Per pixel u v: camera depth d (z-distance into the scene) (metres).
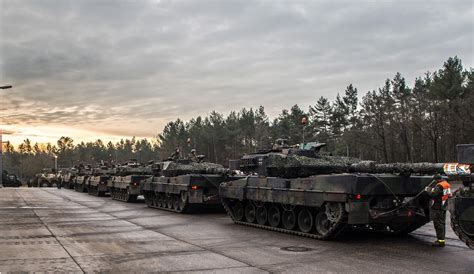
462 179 8.73
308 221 12.84
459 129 48.75
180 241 11.80
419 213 11.83
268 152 16.89
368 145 58.09
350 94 64.56
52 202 27.42
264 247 10.87
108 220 16.98
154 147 119.44
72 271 8.32
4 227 14.73
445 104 46.69
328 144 64.19
